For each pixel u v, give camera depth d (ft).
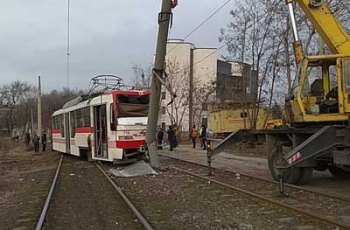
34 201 45.75
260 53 119.75
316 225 30.94
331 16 48.06
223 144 61.16
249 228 30.81
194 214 35.91
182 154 107.76
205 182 54.54
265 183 51.42
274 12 105.81
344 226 29.17
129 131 76.38
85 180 61.16
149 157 70.33
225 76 222.69
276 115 116.78
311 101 46.55
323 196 41.50
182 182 55.72
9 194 52.49
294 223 31.78
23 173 78.74
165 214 36.22
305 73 46.65
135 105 77.66
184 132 238.27
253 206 38.40
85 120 90.02
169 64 243.60
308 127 47.24
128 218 35.17
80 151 96.68
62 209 39.88
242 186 50.42
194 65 275.59
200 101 236.02
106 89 91.71
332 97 46.11
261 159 86.79
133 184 55.67
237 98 158.61
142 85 207.00
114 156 76.59
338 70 44.62
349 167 46.03
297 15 88.84
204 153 111.24
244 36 122.93
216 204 40.09
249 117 124.67
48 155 127.75
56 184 57.47
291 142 50.21
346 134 40.81
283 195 42.29
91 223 33.94
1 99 381.81
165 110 224.33
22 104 373.81
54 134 130.93
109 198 44.96
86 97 95.04
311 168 49.34
